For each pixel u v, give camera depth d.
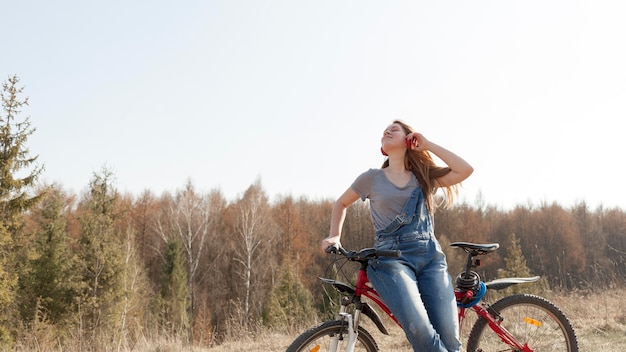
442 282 3.12
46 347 8.09
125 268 28.33
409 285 2.94
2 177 24.00
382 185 3.36
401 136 3.36
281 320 8.07
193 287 43.34
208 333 7.92
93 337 7.92
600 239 61.56
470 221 59.38
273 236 47.31
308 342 3.00
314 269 48.72
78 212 48.25
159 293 35.62
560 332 3.76
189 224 42.81
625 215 66.25
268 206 54.41
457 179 3.32
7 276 24.23
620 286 8.48
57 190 34.84
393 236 3.19
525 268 33.94
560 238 57.72
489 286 3.59
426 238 3.19
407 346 5.77
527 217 62.38
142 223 49.34
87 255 27.77
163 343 7.38
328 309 7.77
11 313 25.88
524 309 3.75
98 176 29.58
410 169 3.42
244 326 7.80
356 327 3.07
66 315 25.75
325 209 61.06
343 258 3.17
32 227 35.53
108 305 26.33
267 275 43.56
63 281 27.30
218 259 47.50
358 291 3.14
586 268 53.12
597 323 6.46
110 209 29.67
